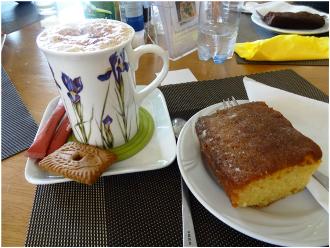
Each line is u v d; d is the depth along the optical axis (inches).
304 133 19.3
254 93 22.3
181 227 15.0
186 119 23.1
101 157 17.5
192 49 36.0
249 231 13.3
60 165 16.8
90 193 17.0
